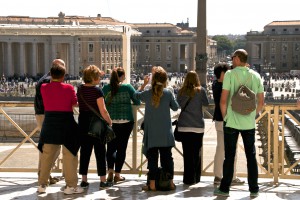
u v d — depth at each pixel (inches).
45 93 550.3
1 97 3946.9
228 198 547.5
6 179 630.5
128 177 641.6
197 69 3002.0
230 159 550.6
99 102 565.0
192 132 593.0
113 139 607.8
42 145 568.7
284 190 577.6
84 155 586.2
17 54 7815.0
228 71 544.7
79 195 561.0
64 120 550.6
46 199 546.0
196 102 593.3
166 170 578.2
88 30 3769.7
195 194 563.2
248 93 533.6
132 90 603.5
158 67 573.0
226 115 545.3
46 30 3860.7
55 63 553.6
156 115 568.7
